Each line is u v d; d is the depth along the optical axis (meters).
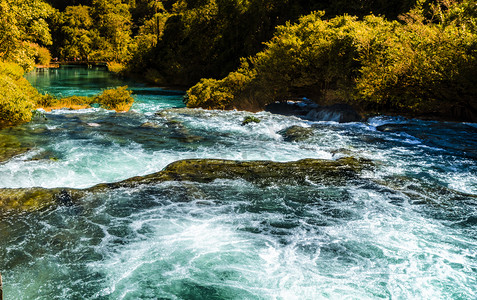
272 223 5.89
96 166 8.71
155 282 4.35
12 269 4.52
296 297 4.12
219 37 38.53
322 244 5.28
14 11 16.03
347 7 30.92
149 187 7.11
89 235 5.36
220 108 20.70
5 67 17.92
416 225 5.91
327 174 8.12
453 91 13.06
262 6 33.03
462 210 6.45
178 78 39.78
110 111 17.41
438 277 4.53
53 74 42.72
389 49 14.75
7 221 5.65
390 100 15.38
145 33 65.19
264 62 20.11
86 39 81.31
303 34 19.73
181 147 10.70
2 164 8.45
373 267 4.75
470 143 10.80
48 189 6.68
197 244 5.22
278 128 13.87
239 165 8.52
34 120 13.91
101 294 4.11
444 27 13.82
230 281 4.40
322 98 19.22
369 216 6.20
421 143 11.12
